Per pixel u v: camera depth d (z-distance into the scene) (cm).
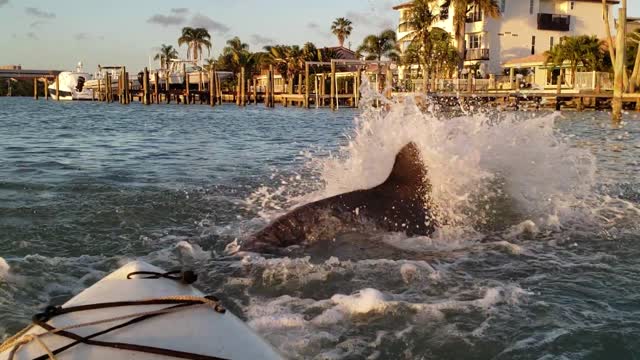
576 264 637
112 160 1469
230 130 2730
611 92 3988
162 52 10969
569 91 4197
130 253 671
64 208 867
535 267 625
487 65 5819
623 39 2797
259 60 8656
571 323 488
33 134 2391
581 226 780
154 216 835
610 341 457
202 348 323
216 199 948
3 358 308
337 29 8619
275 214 854
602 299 541
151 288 384
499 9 5588
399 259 625
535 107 4212
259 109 5759
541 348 446
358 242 646
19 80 15300
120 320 341
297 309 512
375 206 689
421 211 713
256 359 318
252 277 580
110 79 8056
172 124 3234
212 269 610
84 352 313
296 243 642
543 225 770
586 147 1727
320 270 591
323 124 3225
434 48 5209
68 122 3366
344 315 498
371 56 6147
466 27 5956
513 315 502
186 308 358
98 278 594
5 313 499
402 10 6156
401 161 727
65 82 9369
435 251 658
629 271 617
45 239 719
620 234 750
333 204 679
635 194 967
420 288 560
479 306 519
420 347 448
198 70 8462
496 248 679
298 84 7525
